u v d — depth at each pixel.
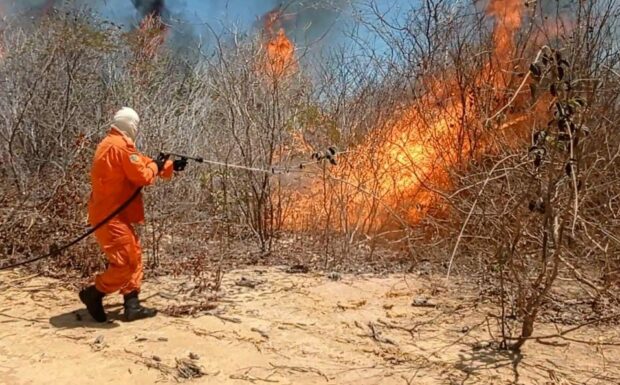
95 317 5.32
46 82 9.41
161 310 5.64
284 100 8.20
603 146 5.00
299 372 4.39
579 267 5.66
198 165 8.49
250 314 5.56
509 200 4.80
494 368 4.48
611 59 5.26
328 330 5.23
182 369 4.39
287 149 8.23
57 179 7.99
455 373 4.39
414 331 5.24
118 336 5.00
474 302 5.99
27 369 4.39
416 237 7.29
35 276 6.69
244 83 8.12
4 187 7.93
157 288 6.30
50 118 9.22
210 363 4.51
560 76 4.05
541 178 4.63
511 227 5.49
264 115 8.10
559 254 4.46
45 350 4.71
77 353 4.66
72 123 9.24
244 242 8.41
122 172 5.30
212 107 9.20
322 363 4.55
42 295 6.08
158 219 7.54
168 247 7.78
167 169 5.68
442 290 6.38
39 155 8.95
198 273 6.45
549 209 4.40
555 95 4.07
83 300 5.29
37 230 7.30
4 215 7.34
